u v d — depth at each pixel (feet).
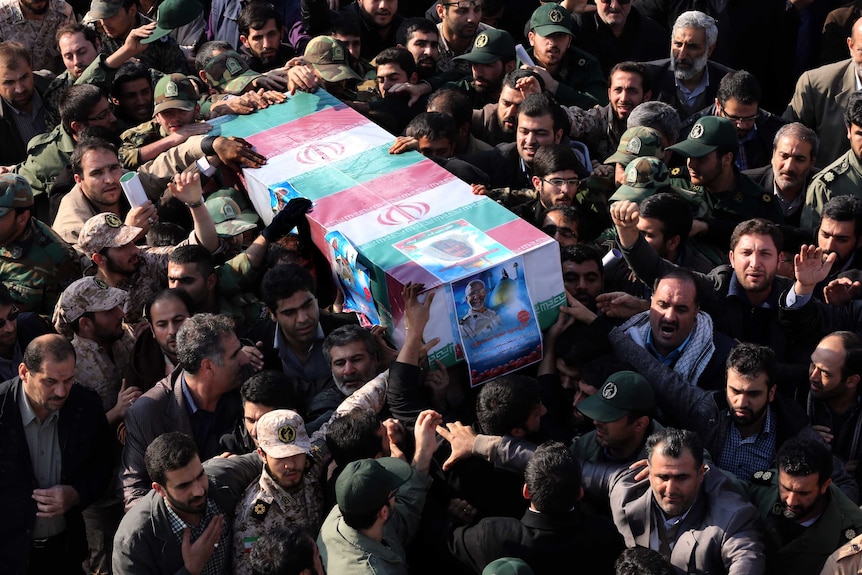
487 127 32.17
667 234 26.91
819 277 25.11
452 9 35.01
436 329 23.30
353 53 34.88
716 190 29.19
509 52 33.60
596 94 34.83
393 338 24.43
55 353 22.68
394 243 24.40
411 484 21.81
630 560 18.86
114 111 32.76
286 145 28.60
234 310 26.45
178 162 29.35
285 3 37.60
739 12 37.06
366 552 20.08
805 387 24.84
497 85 33.71
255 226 27.71
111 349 25.22
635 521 21.15
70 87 31.40
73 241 28.48
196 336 23.06
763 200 29.45
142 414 23.35
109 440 24.03
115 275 26.50
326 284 26.99
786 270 28.27
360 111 31.14
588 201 28.66
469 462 22.35
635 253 25.29
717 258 28.04
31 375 22.76
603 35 36.52
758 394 22.61
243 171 28.02
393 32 36.99
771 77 38.32
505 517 21.21
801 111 34.32
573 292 25.48
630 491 21.34
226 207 27.86
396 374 22.95
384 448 22.35
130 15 35.55
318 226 25.54
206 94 33.04
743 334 26.11
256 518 21.34
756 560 20.30
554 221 26.73
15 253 26.96
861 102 29.37
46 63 37.09
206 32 38.37
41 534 23.75
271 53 34.53
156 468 20.72
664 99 34.32
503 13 39.17
